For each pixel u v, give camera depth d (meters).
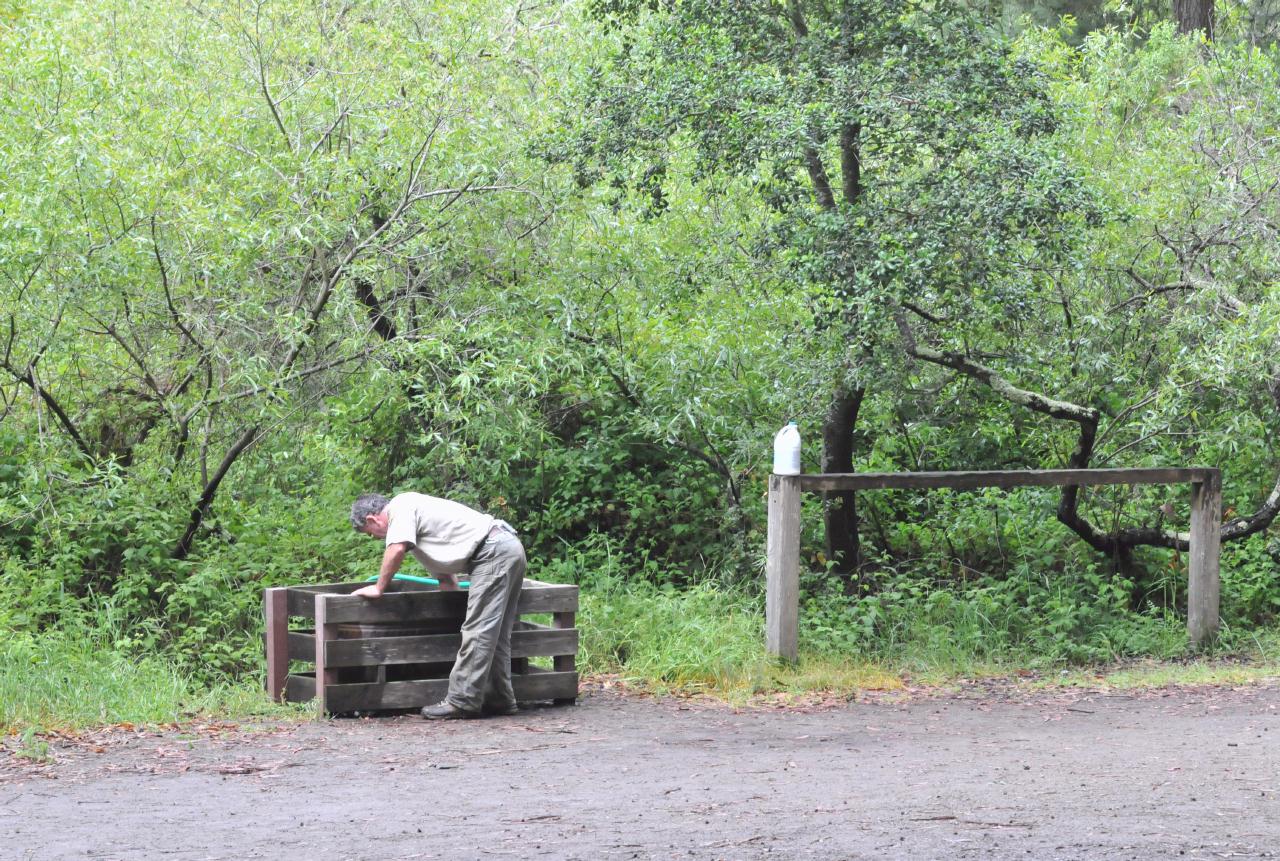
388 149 11.42
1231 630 11.77
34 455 10.91
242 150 11.17
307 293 11.82
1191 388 12.04
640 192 11.79
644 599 11.10
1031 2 23.02
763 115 10.23
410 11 12.12
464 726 8.04
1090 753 7.08
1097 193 11.07
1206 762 6.74
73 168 9.75
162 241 10.60
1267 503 12.08
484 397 11.51
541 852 4.94
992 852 4.84
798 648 10.31
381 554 11.78
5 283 9.99
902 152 10.63
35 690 8.34
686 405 12.03
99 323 10.93
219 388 11.21
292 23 11.93
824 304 11.08
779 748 7.38
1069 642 11.08
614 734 7.82
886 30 10.88
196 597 10.68
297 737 7.61
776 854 4.86
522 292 12.06
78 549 10.61
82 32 11.73
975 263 10.42
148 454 11.87
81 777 6.49
